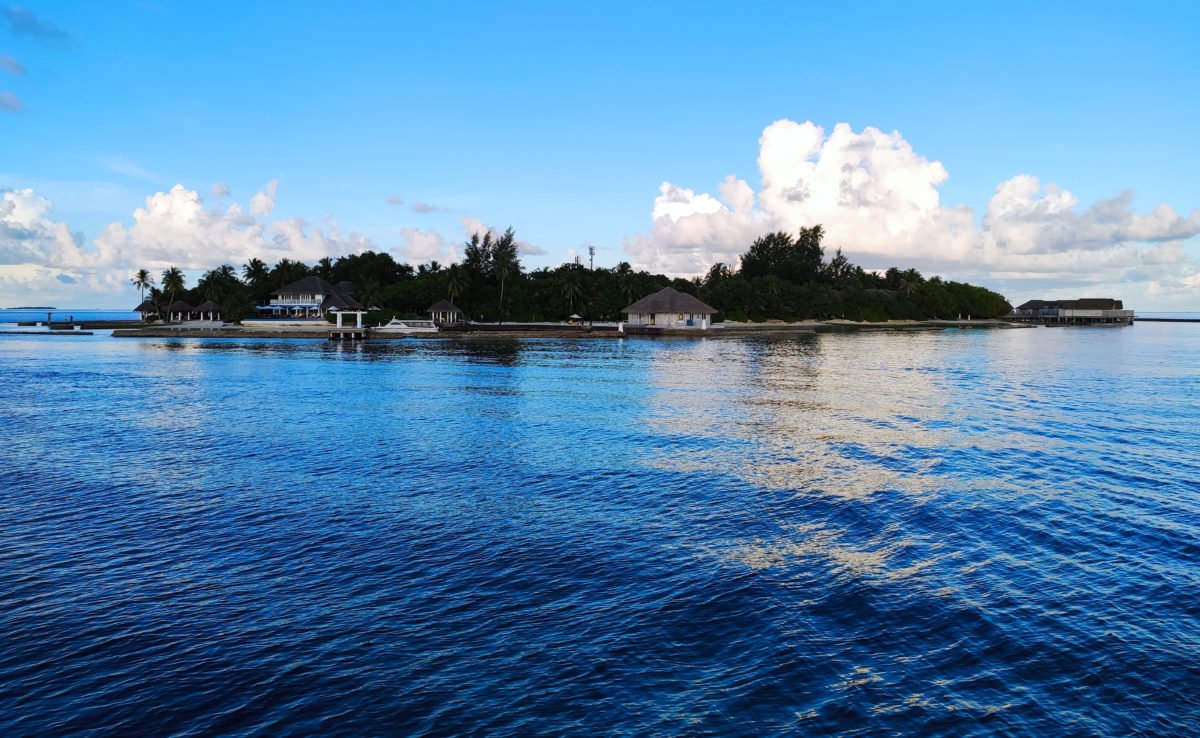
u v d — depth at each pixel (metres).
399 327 116.12
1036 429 30.42
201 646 11.33
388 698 9.89
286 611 12.55
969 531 16.73
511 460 24.55
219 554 15.34
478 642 11.45
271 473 22.61
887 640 11.52
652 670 10.60
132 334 122.44
